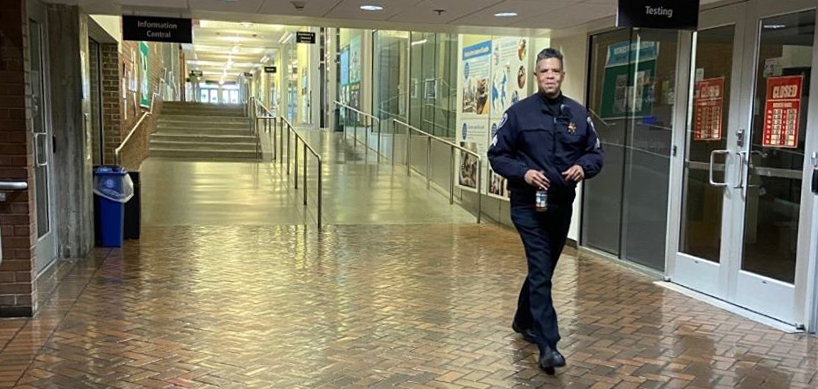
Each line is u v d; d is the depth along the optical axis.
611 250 7.65
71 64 6.96
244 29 25.30
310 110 26.94
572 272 6.95
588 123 4.15
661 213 6.74
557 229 4.20
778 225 5.28
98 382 3.85
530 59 9.00
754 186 5.51
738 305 5.66
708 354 4.50
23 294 5.01
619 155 7.46
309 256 7.46
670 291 6.16
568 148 4.07
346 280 6.38
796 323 5.09
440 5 6.76
